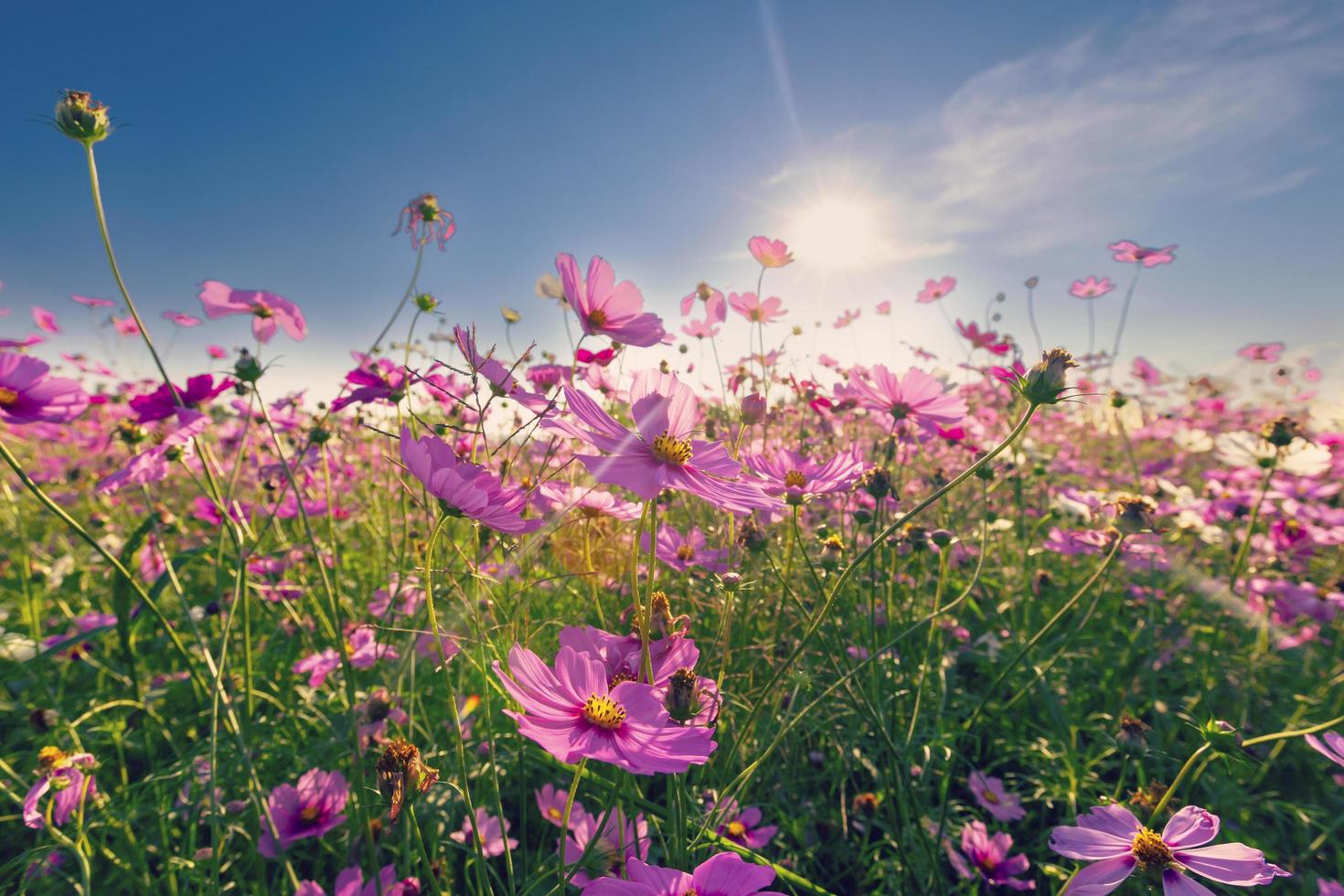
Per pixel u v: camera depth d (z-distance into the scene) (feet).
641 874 0.76
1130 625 2.41
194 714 1.77
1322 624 2.28
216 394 1.33
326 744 1.36
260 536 1.46
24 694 1.86
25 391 1.07
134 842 1.26
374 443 2.69
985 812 1.66
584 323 1.01
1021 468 2.92
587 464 0.81
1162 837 0.88
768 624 1.91
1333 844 1.55
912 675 1.82
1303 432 2.34
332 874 1.40
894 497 1.78
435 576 1.46
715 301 2.21
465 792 0.88
